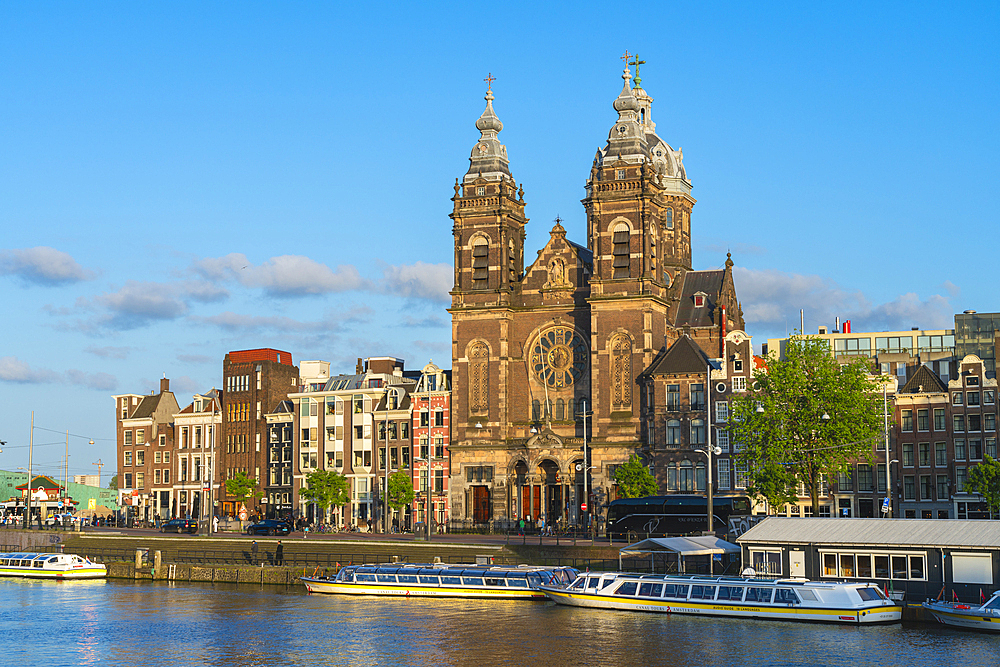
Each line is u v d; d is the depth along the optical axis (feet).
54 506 616.39
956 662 207.51
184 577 351.67
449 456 471.21
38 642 243.40
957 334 496.23
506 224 467.11
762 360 424.87
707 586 258.78
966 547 240.73
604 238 445.78
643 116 529.45
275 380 542.98
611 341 439.22
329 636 245.04
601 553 330.34
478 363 461.78
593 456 436.76
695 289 473.26
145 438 573.74
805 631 236.02
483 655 222.07
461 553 350.43
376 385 505.66
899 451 401.08
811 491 343.67
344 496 480.64
